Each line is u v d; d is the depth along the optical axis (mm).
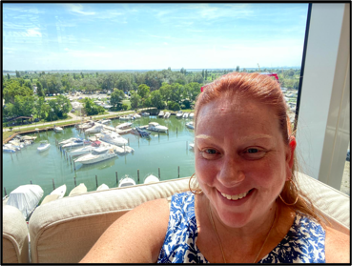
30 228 475
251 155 315
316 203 515
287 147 353
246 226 364
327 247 346
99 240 383
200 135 335
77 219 480
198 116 360
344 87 738
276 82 351
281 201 414
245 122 310
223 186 317
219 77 365
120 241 365
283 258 350
